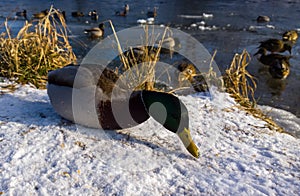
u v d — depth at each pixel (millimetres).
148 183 2211
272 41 10203
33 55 4461
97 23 14664
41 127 2799
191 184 2229
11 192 2062
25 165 2307
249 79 8109
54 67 4539
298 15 16422
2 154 2404
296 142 2973
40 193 2070
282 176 2340
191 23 14500
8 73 4176
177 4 20156
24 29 4887
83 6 19688
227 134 2969
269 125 3320
